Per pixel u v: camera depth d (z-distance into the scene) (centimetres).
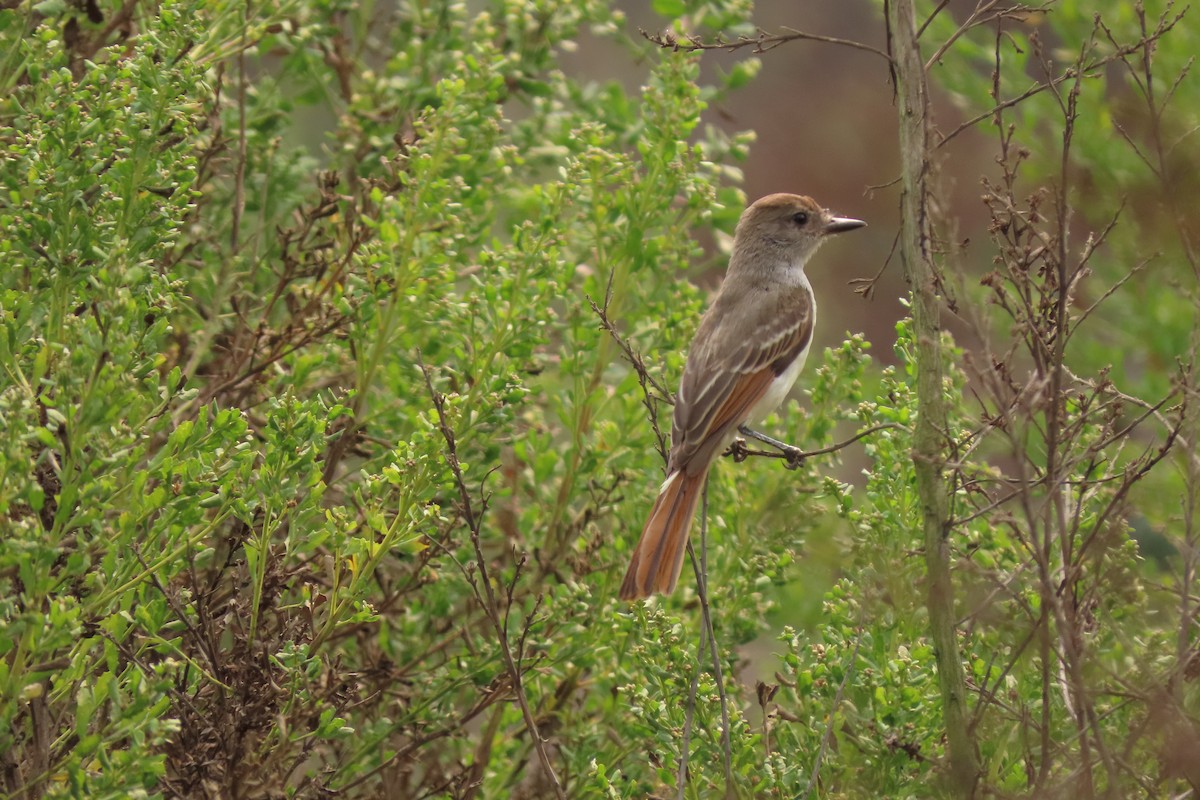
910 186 893
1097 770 880
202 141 1259
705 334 1330
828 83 2984
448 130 1188
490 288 1166
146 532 937
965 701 883
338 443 1184
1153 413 943
